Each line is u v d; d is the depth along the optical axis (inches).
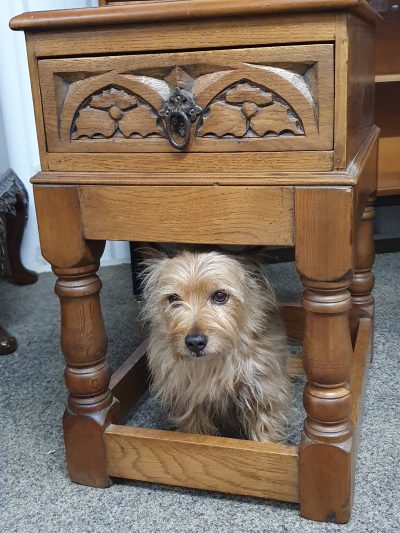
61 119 33.6
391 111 79.0
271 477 35.4
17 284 76.9
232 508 36.7
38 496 38.6
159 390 44.7
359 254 50.1
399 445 41.3
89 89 32.6
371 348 52.0
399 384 49.2
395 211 84.5
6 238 74.0
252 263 43.6
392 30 75.5
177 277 40.7
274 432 42.6
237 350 41.2
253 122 30.3
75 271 36.0
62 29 32.0
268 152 30.4
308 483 34.5
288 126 29.7
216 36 29.6
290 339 58.1
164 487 39.1
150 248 44.2
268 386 41.9
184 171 32.1
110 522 36.1
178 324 39.6
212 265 40.5
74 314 36.9
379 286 69.1
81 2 72.4
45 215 34.9
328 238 30.3
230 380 41.3
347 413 33.8
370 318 51.3
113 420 39.5
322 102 29.0
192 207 32.1
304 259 31.0
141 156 32.6
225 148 31.0
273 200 30.6
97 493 38.8
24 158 76.6
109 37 31.4
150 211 32.9
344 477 33.8
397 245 81.5
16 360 57.8
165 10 29.6
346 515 34.5
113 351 57.5
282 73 29.2
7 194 64.7
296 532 34.3
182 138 31.4
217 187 31.3
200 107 30.7
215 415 45.3
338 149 29.4
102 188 33.5
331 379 33.0
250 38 29.2
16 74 73.5
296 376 51.1
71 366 38.0
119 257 81.7
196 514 36.3
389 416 44.8
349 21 28.3
